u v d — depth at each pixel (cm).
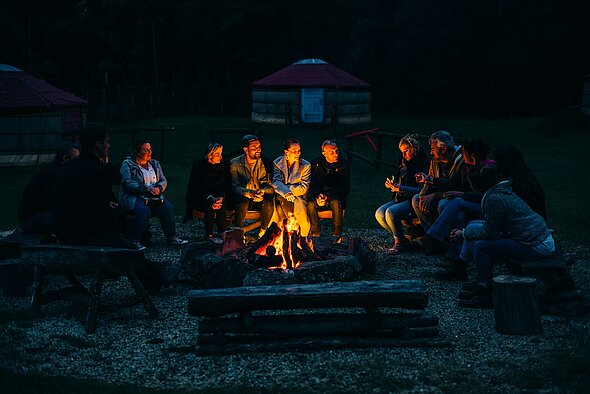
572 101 4381
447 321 606
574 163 1888
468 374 490
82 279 761
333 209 883
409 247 880
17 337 569
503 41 4325
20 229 761
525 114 4469
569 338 556
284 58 4591
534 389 462
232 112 4181
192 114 4009
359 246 764
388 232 1015
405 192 864
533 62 4356
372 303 545
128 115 3488
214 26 4656
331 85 2991
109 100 3884
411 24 4278
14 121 1988
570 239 939
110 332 588
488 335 570
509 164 657
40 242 739
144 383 482
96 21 4519
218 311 538
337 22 4550
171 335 579
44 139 2011
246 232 924
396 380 479
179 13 4588
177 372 502
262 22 4553
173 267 720
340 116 3058
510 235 633
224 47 4641
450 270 745
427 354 530
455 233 691
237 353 535
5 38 3962
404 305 545
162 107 3856
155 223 1096
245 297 538
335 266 714
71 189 622
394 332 557
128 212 855
